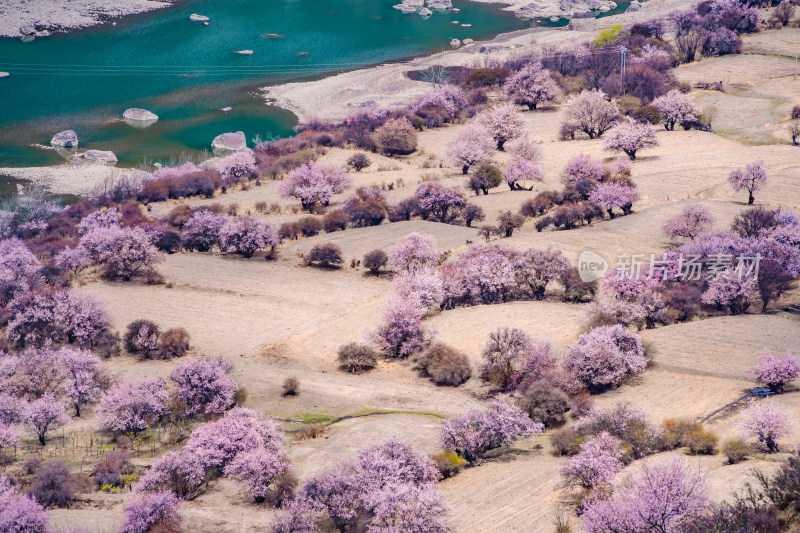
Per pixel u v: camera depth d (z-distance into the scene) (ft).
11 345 237.04
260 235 296.71
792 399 179.73
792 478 121.29
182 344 231.09
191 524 147.33
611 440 151.94
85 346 234.79
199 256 300.81
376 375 220.43
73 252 289.33
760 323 225.56
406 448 160.66
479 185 363.15
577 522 135.74
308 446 178.29
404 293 249.75
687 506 114.52
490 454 173.99
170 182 382.63
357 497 148.66
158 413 193.36
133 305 260.21
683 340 219.20
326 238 314.96
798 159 375.25
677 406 184.55
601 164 366.43
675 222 287.07
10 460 177.17
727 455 147.74
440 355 219.20
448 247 298.15
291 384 207.41
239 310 257.34
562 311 245.04
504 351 211.61
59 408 188.14
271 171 406.41
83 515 151.94
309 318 252.21
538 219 326.03
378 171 409.90
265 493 158.71
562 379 197.88
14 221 348.79
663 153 402.52
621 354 200.64
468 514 145.69
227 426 172.65
